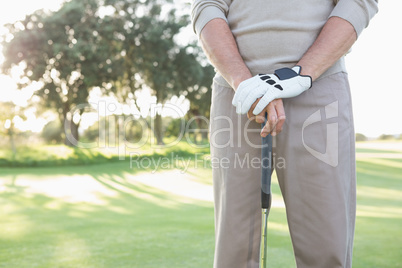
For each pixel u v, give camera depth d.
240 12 1.04
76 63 22.83
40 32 22.88
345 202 0.95
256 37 1.00
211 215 4.29
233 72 0.95
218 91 1.04
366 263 2.20
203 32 1.03
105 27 23.14
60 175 12.59
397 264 2.17
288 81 0.89
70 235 3.13
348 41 0.95
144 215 4.39
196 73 25.31
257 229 1.01
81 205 5.59
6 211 4.90
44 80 23.31
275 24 0.99
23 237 3.03
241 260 1.02
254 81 0.90
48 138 33.34
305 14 0.99
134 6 24.94
